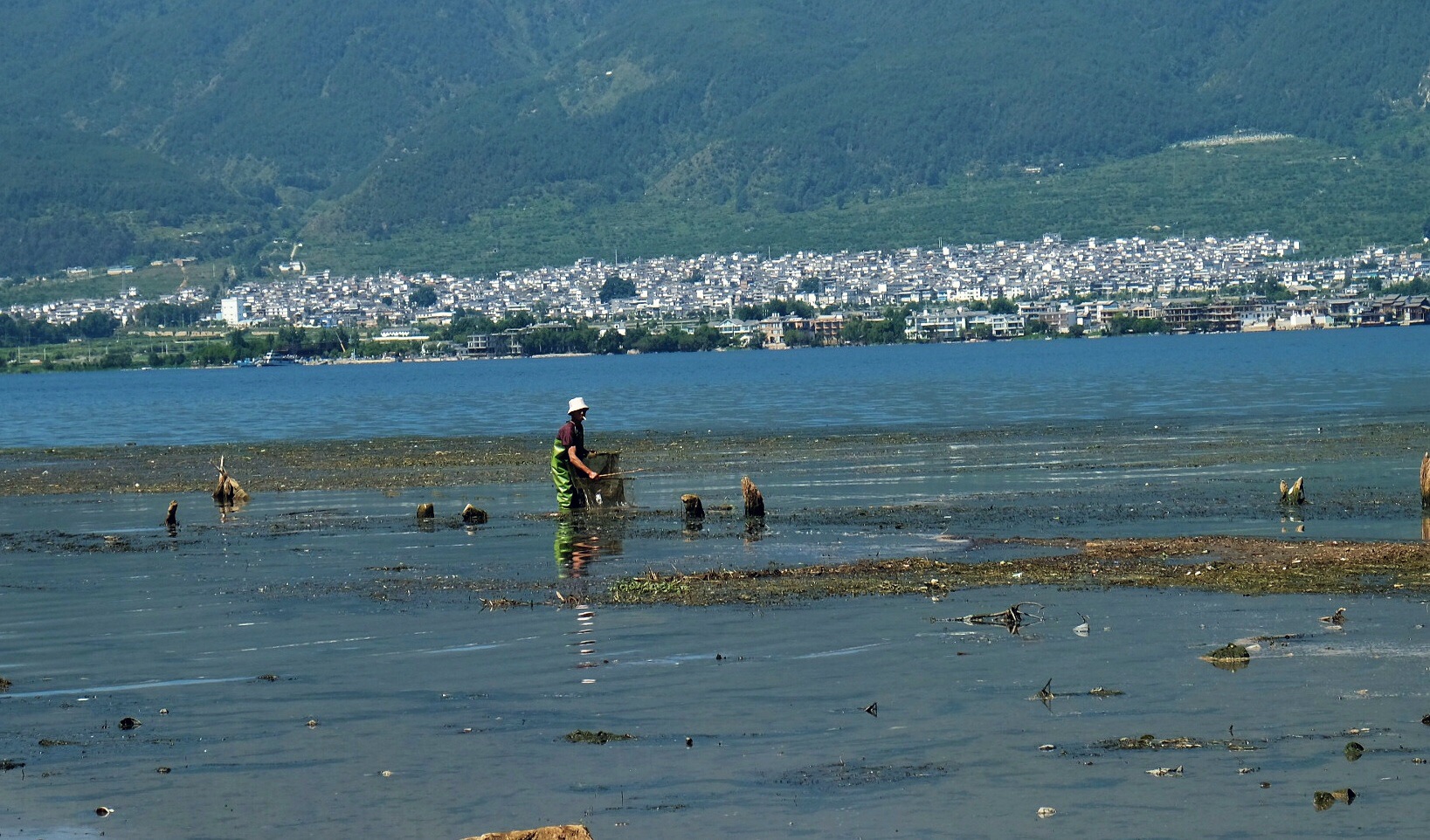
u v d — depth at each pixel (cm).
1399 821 1883
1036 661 2650
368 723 2372
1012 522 4431
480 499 5559
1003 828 1892
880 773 2094
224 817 1975
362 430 10650
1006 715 2338
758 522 4578
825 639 2858
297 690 2584
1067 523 4384
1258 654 2650
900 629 2933
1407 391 11438
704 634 2928
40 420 13888
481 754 2208
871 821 1925
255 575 3809
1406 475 5431
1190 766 2091
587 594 3391
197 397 19600
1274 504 4691
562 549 4112
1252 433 7700
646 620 3075
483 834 1862
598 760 2170
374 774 2131
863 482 5738
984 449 7188
